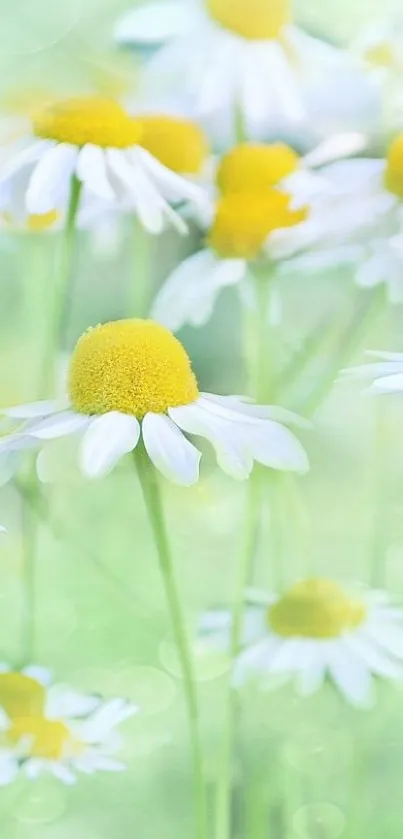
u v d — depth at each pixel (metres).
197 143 0.23
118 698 0.21
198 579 0.25
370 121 0.24
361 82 0.24
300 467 0.19
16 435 0.20
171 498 0.27
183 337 0.31
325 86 0.24
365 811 0.22
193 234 0.25
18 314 0.27
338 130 0.24
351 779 0.21
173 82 0.24
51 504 0.22
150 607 0.22
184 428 0.19
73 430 0.20
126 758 0.23
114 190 0.21
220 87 0.23
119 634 0.24
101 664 0.24
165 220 0.25
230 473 0.19
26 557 0.21
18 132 0.22
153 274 0.26
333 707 0.22
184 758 0.23
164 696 0.24
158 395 0.20
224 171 0.23
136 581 0.25
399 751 0.22
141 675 0.24
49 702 0.20
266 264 0.22
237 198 0.22
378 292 0.22
